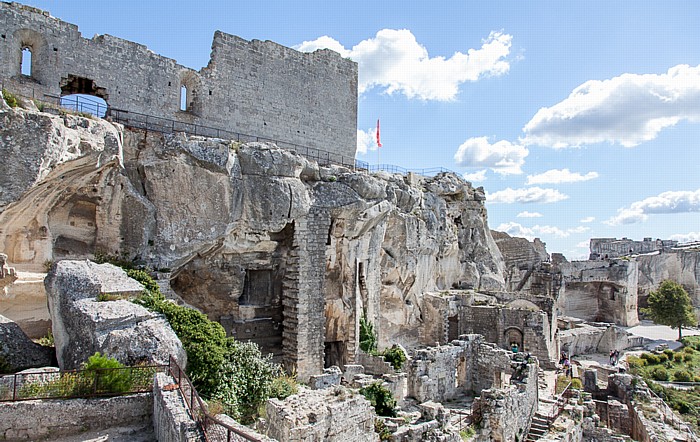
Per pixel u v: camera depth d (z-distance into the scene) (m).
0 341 19.27
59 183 23.92
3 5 26.69
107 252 26.84
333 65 42.31
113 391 16.09
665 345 57.28
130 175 28.19
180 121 32.88
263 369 22.06
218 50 34.94
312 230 32.88
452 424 22.22
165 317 20.31
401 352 36.12
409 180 49.12
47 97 27.88
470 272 56.44
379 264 40.12
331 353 37.81
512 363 28.22
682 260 78.25
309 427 15.81
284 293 33.12
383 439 18.97
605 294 73.00
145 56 31.59
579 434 27.50
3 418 14.59
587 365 46.25
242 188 30.34
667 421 32.94
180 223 28.34
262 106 37.19
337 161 42.19
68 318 19.45
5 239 23.19
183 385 15.70
